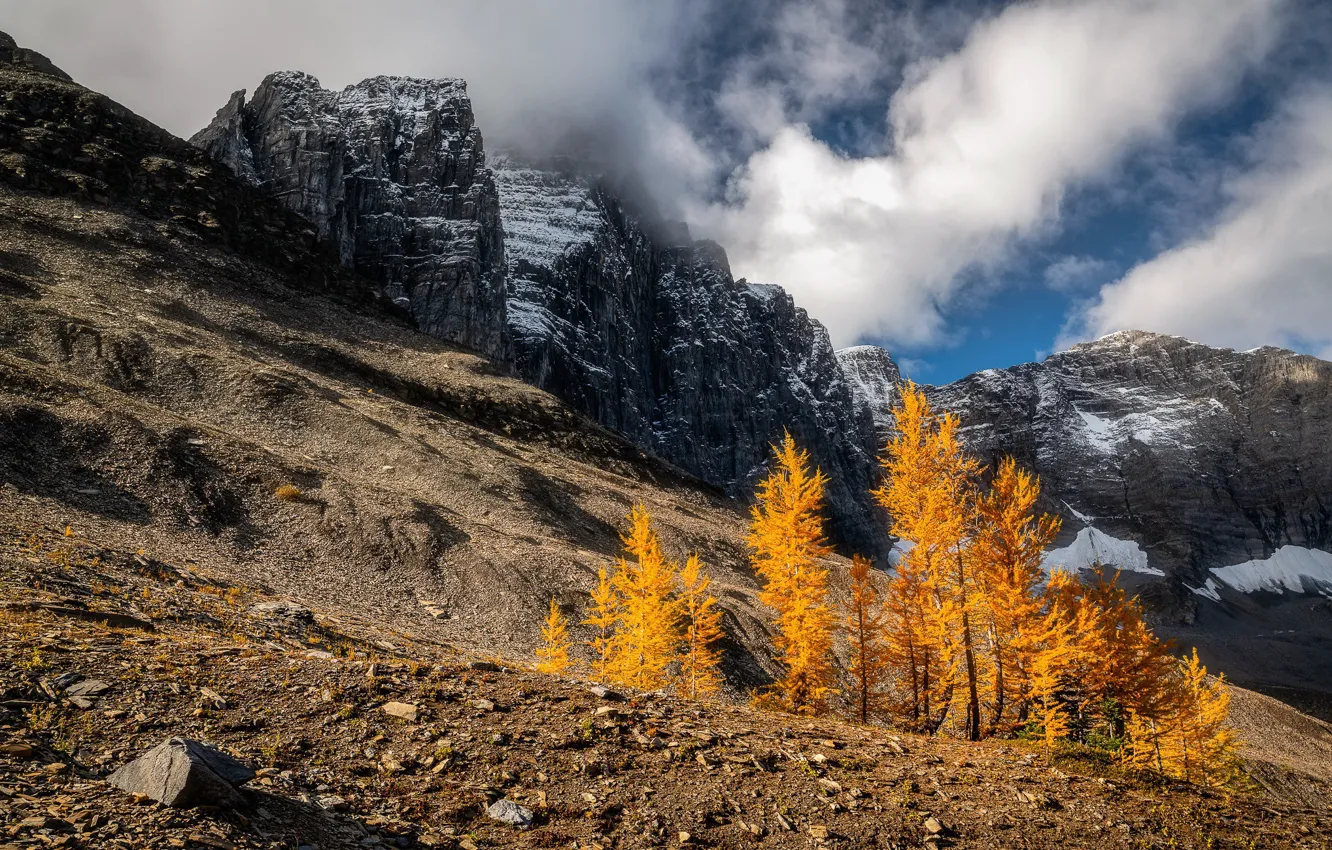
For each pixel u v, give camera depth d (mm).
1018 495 24812
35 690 9617
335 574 35094
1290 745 74562
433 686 12930
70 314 56656
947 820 11914
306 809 8406
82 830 6602
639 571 29172
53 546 20219
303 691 11641
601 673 28422
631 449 106375
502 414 89688
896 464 25812
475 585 38844
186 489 36031
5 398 36062
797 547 28250
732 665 42781
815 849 10289
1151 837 12328
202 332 67625
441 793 9758
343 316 98500
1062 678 26047
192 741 8312
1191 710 29938
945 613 23922
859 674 26984
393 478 53375
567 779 10820
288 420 55906
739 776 12000
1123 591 28016
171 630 15812
